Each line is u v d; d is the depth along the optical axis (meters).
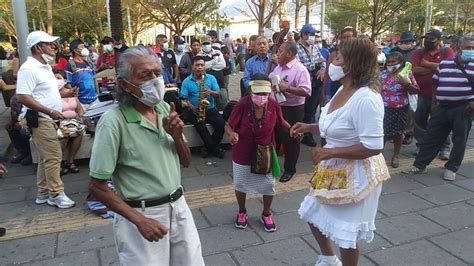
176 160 2.19
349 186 2.31
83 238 3.65
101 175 1.91
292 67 4.88
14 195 4.70
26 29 5.73
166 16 19.34
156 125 2.10
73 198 4.59
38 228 3.86
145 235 1.92
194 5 18.52
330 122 2.37
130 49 1.96
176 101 5.99
